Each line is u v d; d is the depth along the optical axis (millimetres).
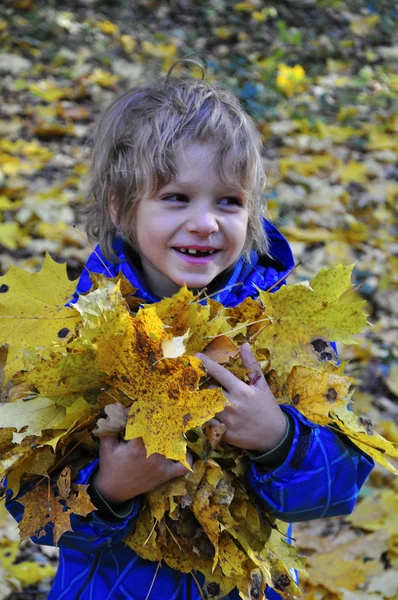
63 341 1296
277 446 1325
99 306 1159
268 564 1337
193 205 1392
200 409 1149
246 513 1340
